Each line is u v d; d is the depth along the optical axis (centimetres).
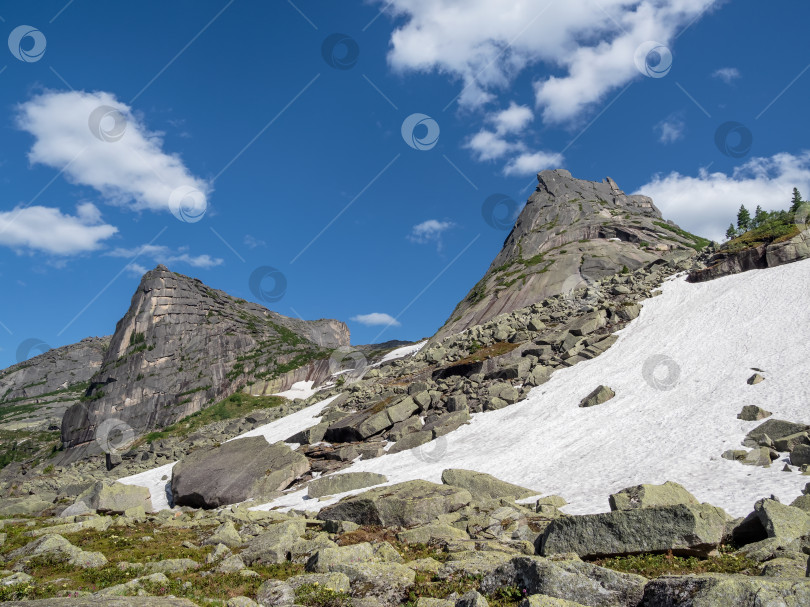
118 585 1589
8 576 1812
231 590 1659
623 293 6806
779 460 2739
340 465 4441
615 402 4266
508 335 6488
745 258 6188
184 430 9225
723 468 2794
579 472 3247
